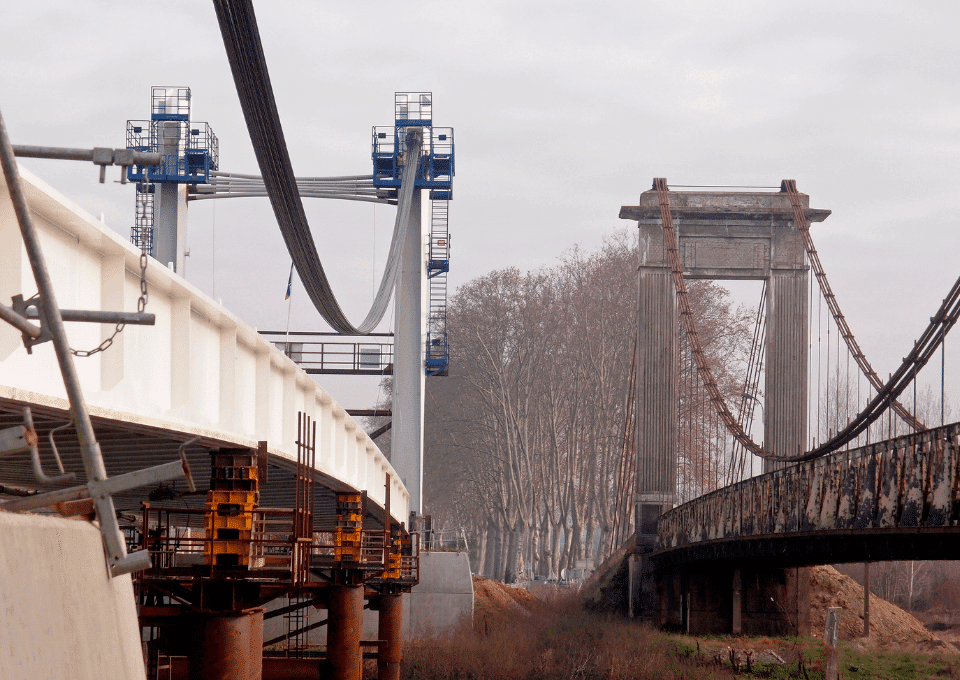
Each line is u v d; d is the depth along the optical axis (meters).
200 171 60.72
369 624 54.62
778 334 64.50
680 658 47.72
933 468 24.14
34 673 4.60
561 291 120.38
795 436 63.72
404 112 60.53
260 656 20.69
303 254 32.03
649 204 65.75
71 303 13.82
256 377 24.08
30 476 21.83
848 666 44.72
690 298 108.38
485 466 118.06
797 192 65.50
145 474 6.71
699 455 98.88
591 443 113.94
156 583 20.14
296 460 26.61
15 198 6.25
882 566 86.50
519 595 70.44
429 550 58.12
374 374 67.81
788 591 59.56
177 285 17.44
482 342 116.62
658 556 62.16
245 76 20.45
